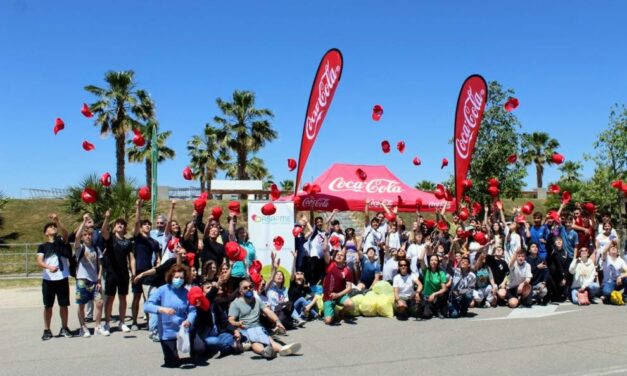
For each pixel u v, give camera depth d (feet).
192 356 21.89
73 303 39.47
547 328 26.96
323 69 37.58
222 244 27.86
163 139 121.29
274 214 33.63
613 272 35.01
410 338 25.17
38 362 21.17
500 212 40.57
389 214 38.88
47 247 25.93
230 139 113.19
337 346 23.65
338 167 47.01
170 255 27.20
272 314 24.59
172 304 20.36
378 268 35.81
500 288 33.99
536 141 139.95
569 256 36.47
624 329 26.58
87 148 28.53
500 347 23.02
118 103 94.07
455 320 29.84
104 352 22.80
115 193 62.59
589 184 74.38
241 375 19.15
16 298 42.68
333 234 36.96
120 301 27.17
